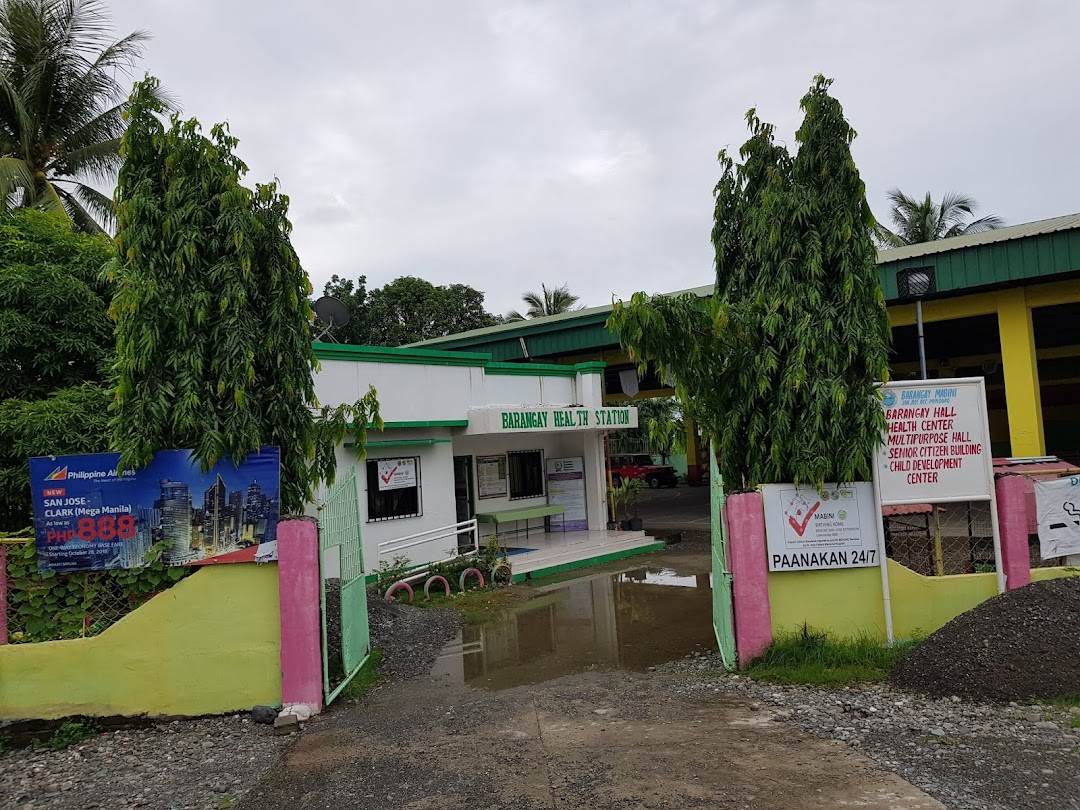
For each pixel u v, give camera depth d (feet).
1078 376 87.15
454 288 122.62
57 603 21.07
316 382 39.34
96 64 62.44
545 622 33.32
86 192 65.77
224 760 17.54
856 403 22.68
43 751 19.15
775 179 23.57
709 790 13.91
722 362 24.50
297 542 20.77
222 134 22.65
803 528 23.16
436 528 45.21
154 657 20.68
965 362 85.71
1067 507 25.35
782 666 22.15
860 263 22.93
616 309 22.81
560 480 55.93
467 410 47.03
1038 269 44.62
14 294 27.45
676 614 33.50
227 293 21.13
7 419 25.41
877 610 23.38
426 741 17.87
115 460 20.89
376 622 31.48
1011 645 19.34
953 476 23.70
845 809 12.83
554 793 14.21
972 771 14.23
